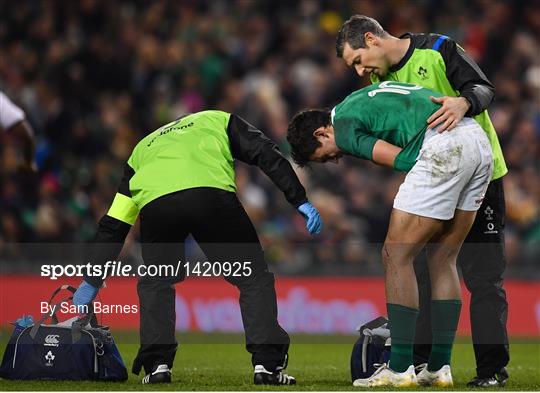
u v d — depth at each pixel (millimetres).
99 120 52219
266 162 20250
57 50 54688
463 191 19516
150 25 57156
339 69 54969
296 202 20250
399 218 19328
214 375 22391
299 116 20656
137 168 20594
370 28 20938
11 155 46781
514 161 50594
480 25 58656
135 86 54406
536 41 58625
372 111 19609
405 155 19312
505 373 20688
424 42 20875
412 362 19719
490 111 53469
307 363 26531
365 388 19266
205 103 53906
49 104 51438
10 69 53625
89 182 48094
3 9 56781
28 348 20281
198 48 55812
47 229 45188
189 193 19938
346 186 47500
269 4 59781
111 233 20562
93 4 57562
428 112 19375
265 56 56750
